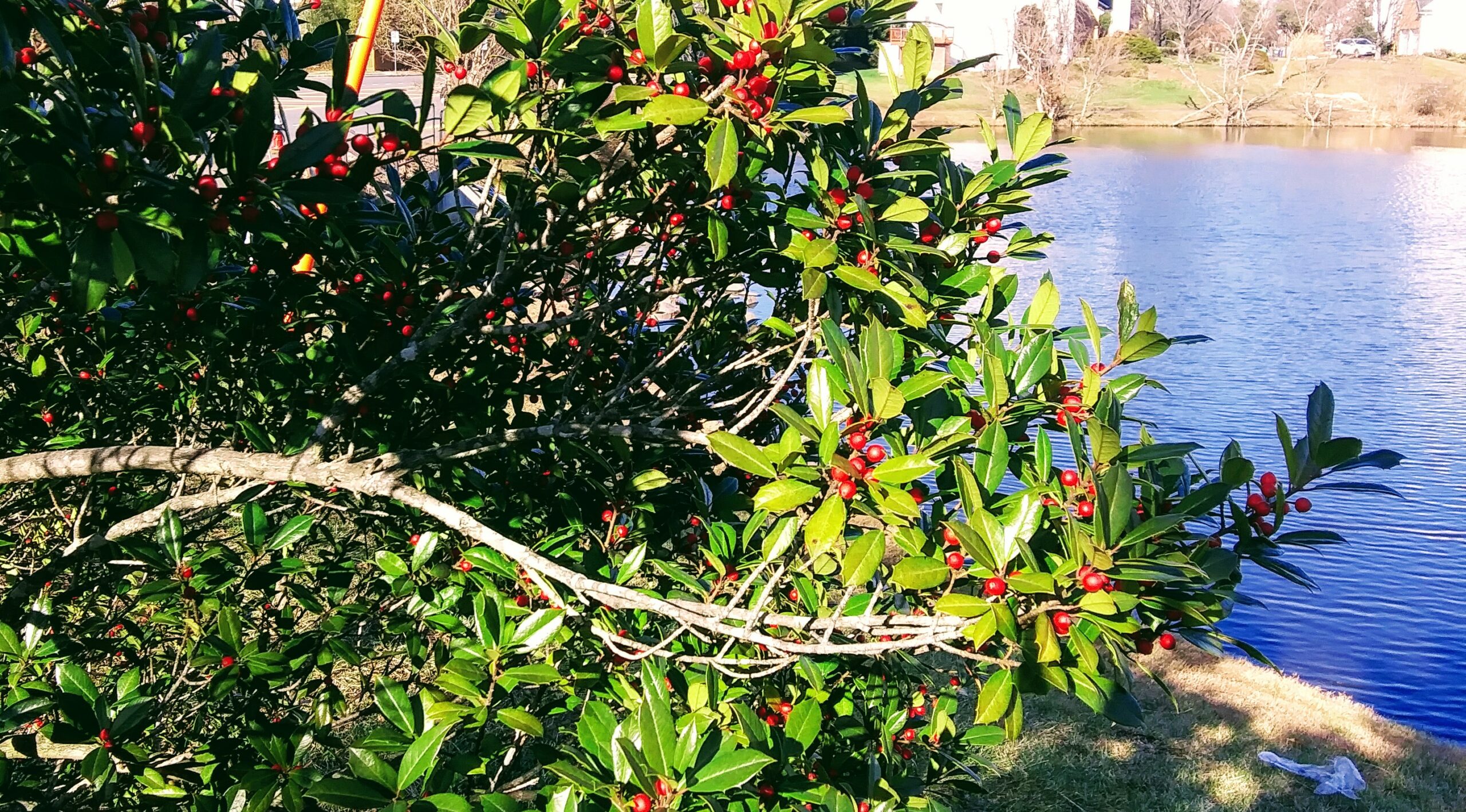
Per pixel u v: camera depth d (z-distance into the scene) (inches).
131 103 86.5
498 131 91.4
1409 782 309.1
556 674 101.4
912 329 100.1
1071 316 874.8
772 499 78.1
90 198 68.8
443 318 126.8
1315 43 3351.4
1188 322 885.2
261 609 147.9
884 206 96.5
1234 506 83.7
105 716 101.3
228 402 152.9
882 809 107.1
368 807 85.2
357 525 151.9
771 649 86.8
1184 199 1606.8
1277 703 360.2
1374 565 477.1
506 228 111.3
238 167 72.5
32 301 94.1
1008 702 76.8
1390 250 1215.6
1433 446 597.6
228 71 92.8
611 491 133.2
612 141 106.8
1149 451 82.7
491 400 135.8
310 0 134.3
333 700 127.0
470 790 111.7
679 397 126.0
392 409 130.0
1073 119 2738.7
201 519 152.7
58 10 82.4
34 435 146.1
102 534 114.0
